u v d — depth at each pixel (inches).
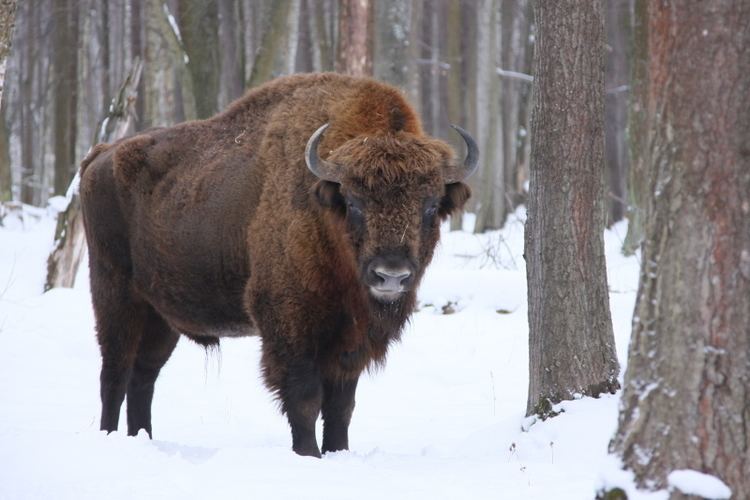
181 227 558.3
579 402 509.0
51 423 620.1
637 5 1172.5
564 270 516.4
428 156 469.4
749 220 297.4
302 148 510.9
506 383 720.3
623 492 312.0
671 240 306.0
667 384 307.0
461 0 2375.7
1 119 1739.7
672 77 303.4
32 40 2256.4
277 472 400.2
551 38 512.4
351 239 466.9
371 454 475.8
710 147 297.7
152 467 410.3
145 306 604.7
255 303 507.5
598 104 516.4
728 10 294.7
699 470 301.0
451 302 888.9
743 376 297.4
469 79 2025.1
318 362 499.8
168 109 1412.4
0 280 1023.0
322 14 1768.0
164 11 1400.1
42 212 1550.2
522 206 2043.6
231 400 715.4
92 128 2263.8
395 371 759.7
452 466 433.4
